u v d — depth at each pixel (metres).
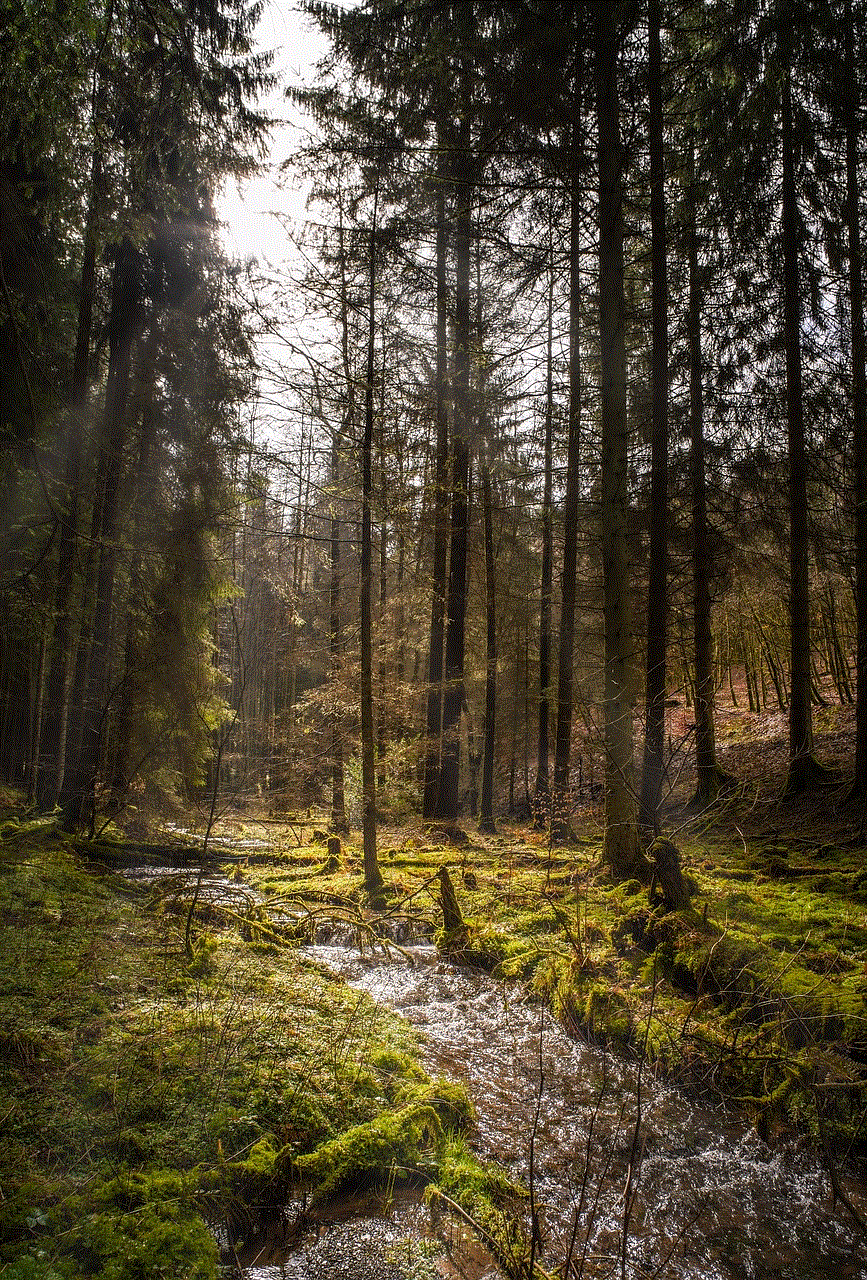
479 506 16.61
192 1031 4.47
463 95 8.70
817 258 12.52
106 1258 2.63
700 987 5.72
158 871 9.94
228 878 10.07
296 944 7.44
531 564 20.16
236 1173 3.27
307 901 8.84
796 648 13.34
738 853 11.01
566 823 13.10
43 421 7.57
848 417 12.38
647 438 12.66
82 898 6.72
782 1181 3.88
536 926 7.41
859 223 12.55
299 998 5.51
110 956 5.42
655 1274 3.11
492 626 17.50
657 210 8.77
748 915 7.23
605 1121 4.38
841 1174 3.94
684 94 9.81
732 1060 4.77
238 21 5.45
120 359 10.95
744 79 8.30
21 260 6.97
